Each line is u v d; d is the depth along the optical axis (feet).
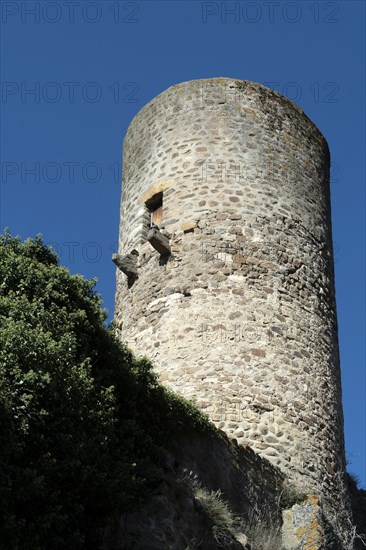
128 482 43.65
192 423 52.16
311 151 69.62
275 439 56.70
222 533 46.70
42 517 39.09
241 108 67.56
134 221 67.10
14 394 40.40
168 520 43.98
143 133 70.08
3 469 38.40
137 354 60.95
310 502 54.75
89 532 41.37
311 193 67.56
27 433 40.32
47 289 48.11
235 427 56.18
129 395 49.88
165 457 48.85
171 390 55.01
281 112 68.95
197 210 63.62
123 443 46.75
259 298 60.80
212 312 59.93
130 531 43.01
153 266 63.72
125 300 65.05
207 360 58.23
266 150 66.59
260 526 51.65
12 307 45.09
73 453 41.88
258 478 54.44
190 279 61.36
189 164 65.51
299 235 64.85
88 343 48.78
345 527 57.41
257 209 63.93
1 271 47.75
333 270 67.72
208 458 52.01
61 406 42.60
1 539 36.65
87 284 51.42
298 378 59.47
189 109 67.92
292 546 52.42
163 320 60.85
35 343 42.45
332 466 58.80
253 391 57.57
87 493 42.45
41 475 39.37
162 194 65.92
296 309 61.87
